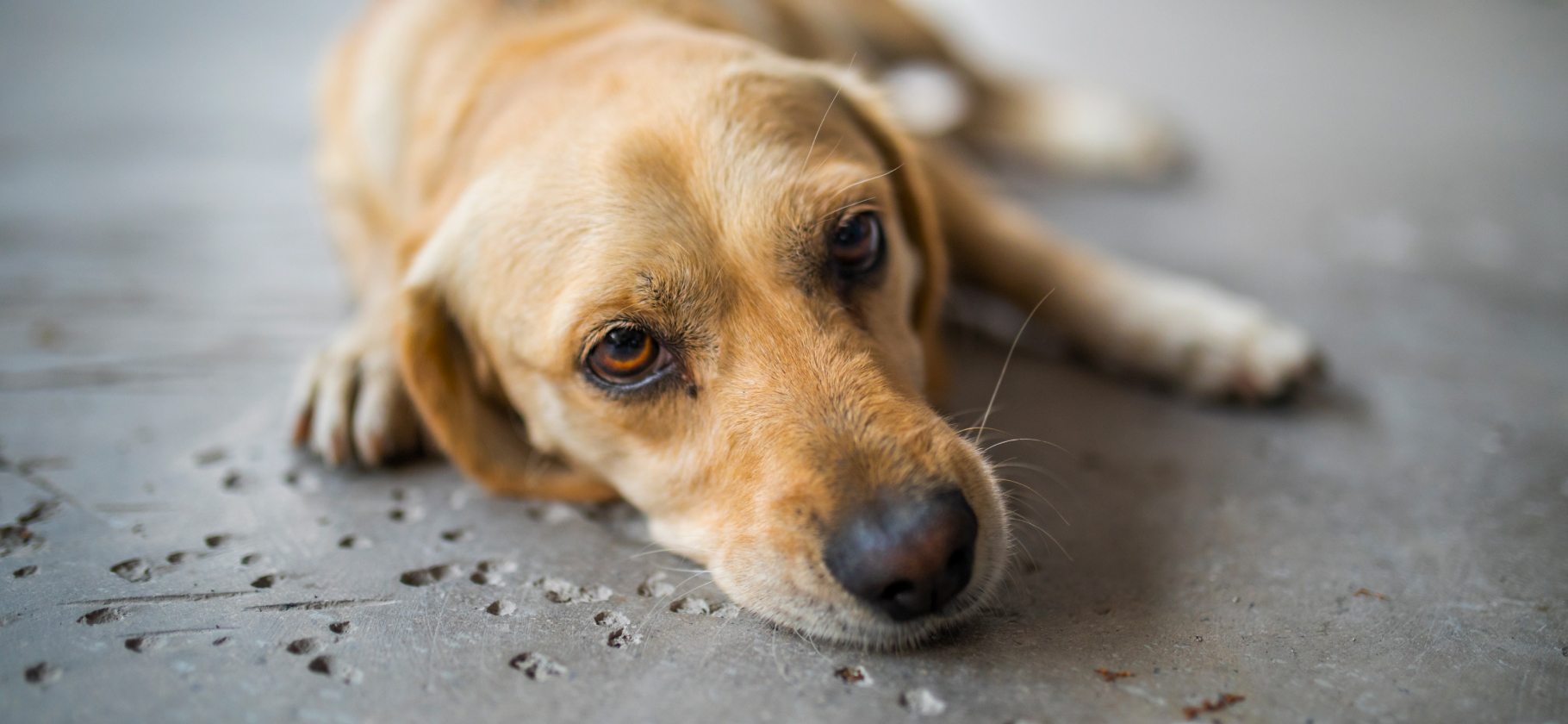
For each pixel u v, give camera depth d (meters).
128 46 1.47
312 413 0.40
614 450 0.36
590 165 0.35
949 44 0.77
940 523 0.29
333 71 0.56
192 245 0.62
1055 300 0.47
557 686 0.28
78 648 0.30
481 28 0.46
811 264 0.34
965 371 0.46
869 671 0.29
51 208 0.70
